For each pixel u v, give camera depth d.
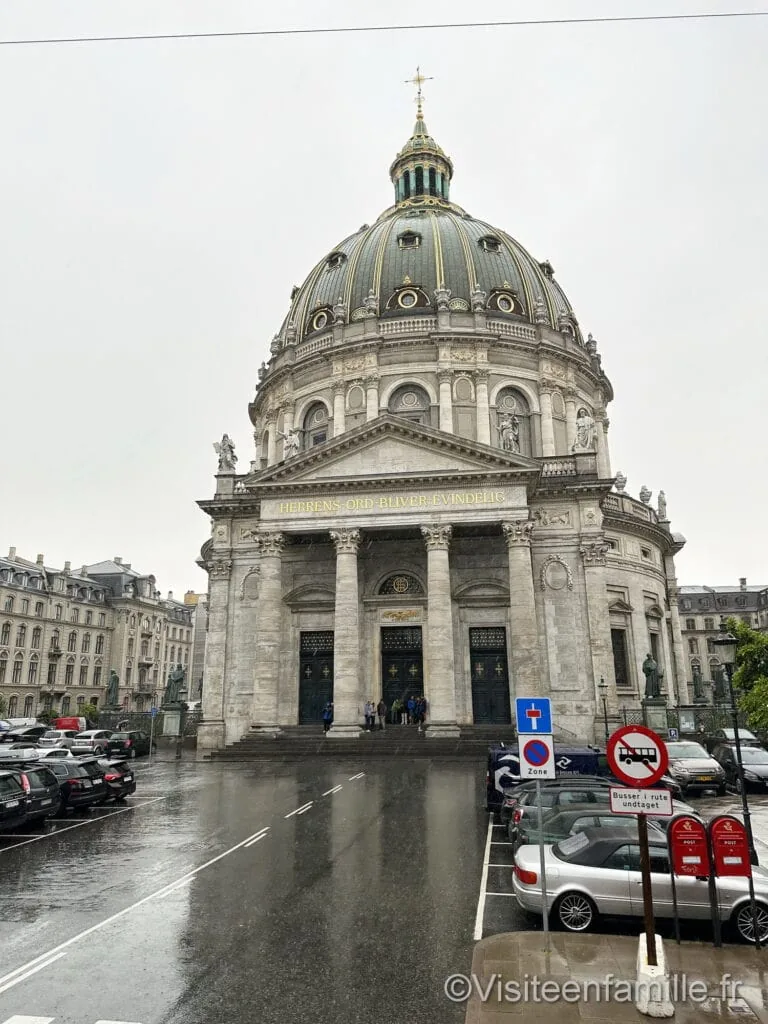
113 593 105.06
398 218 61.53
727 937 11.00
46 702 91.06
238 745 37.72
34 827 19.78
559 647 40.69
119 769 24.03
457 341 51.88
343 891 13.21
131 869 15.09
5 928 11.47
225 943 10.70
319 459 41.88
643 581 50.38
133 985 9.29
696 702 61.75
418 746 34.72
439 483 40.03
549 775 10.80
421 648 42.78
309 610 43.81
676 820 10.65
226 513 45.69
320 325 57.72
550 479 42.84
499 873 14.34
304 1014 8.45
